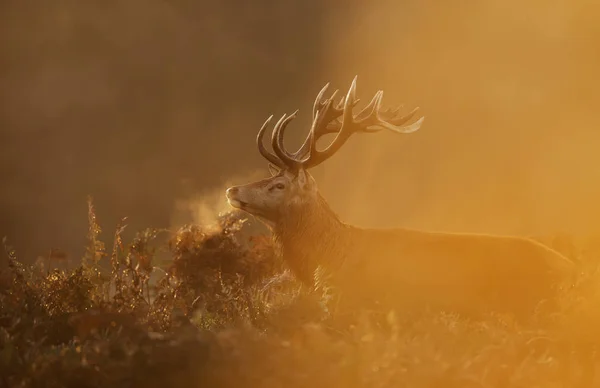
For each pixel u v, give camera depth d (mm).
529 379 16328
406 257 26531
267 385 15750
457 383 15867
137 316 21766
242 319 22281
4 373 16516
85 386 16000
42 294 23453
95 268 27047
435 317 19719
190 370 15906
